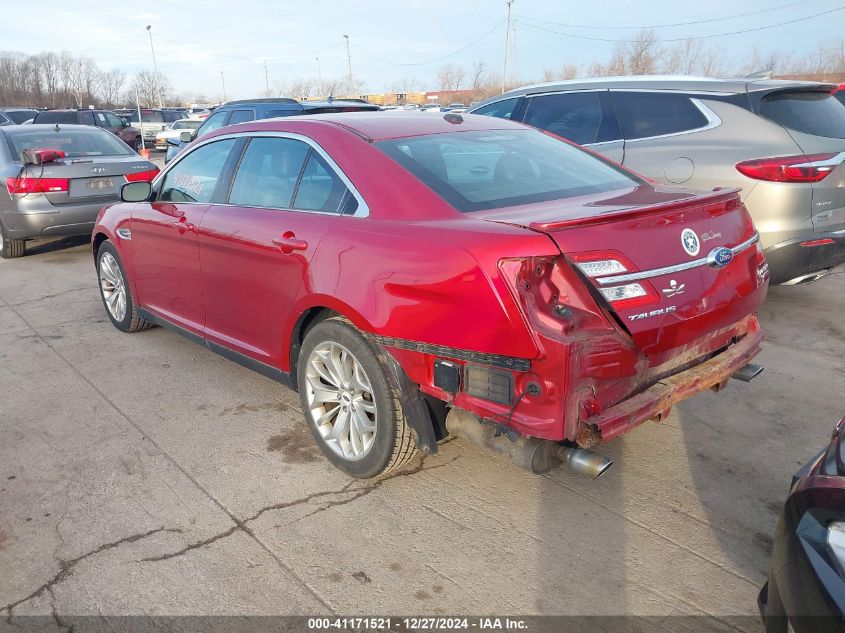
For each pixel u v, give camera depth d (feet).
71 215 27.94
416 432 9.77
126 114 138.72
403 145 11.18
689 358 9.50
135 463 11.66
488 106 24.53
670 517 9.96
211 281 13.53
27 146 29.73
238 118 35.12
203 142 14.76
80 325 19.42
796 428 12.55
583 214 8.82
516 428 8.36
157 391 14.65
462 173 10.72
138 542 9.52
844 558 5.66
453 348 8.78
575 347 7.89
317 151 11.59
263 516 10.09
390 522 9.89
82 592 8.55
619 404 8.56
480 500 10.43
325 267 10.43
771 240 16.99
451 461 11.55
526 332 7.99
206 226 13.29
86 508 10.34
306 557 9.17
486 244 8.35
